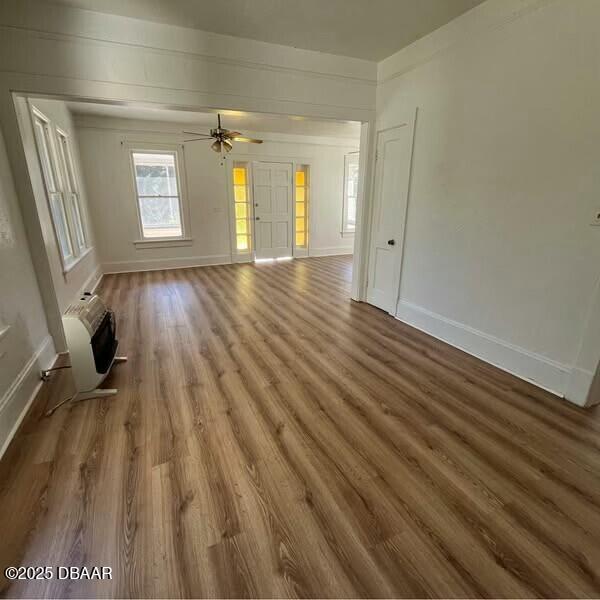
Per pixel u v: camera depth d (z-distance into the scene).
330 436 1.97
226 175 6.55
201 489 1.61
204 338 3.30
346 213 7.97
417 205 3.39
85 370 2.25
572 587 1.22
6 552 1.32
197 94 3.03
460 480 1.68
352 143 7.55
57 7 2.50
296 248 7.67
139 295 4.71
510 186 2.49
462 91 2.77
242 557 1.31
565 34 2.05
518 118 2.38
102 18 2.63
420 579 1.24
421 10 2.63
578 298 2.18
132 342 3.20
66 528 1.42
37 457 1.80
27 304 2.50
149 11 2.62
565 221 2.19
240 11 2.64
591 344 2.14
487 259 2.74
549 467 1.76
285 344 3.19
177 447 1.87
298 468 1.74
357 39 3.11
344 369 2.74
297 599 1.17
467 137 2.77
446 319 3.22
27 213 2.66
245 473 1.70
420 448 1.88
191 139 5.76
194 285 5.27
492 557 1.32
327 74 3.46
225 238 6.84
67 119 4.65
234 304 4.36
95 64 2.67
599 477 1.71
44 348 2.70
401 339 3.32
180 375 2.62
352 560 1.30
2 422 1.89
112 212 5.85
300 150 7.11
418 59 3.14
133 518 1.46
